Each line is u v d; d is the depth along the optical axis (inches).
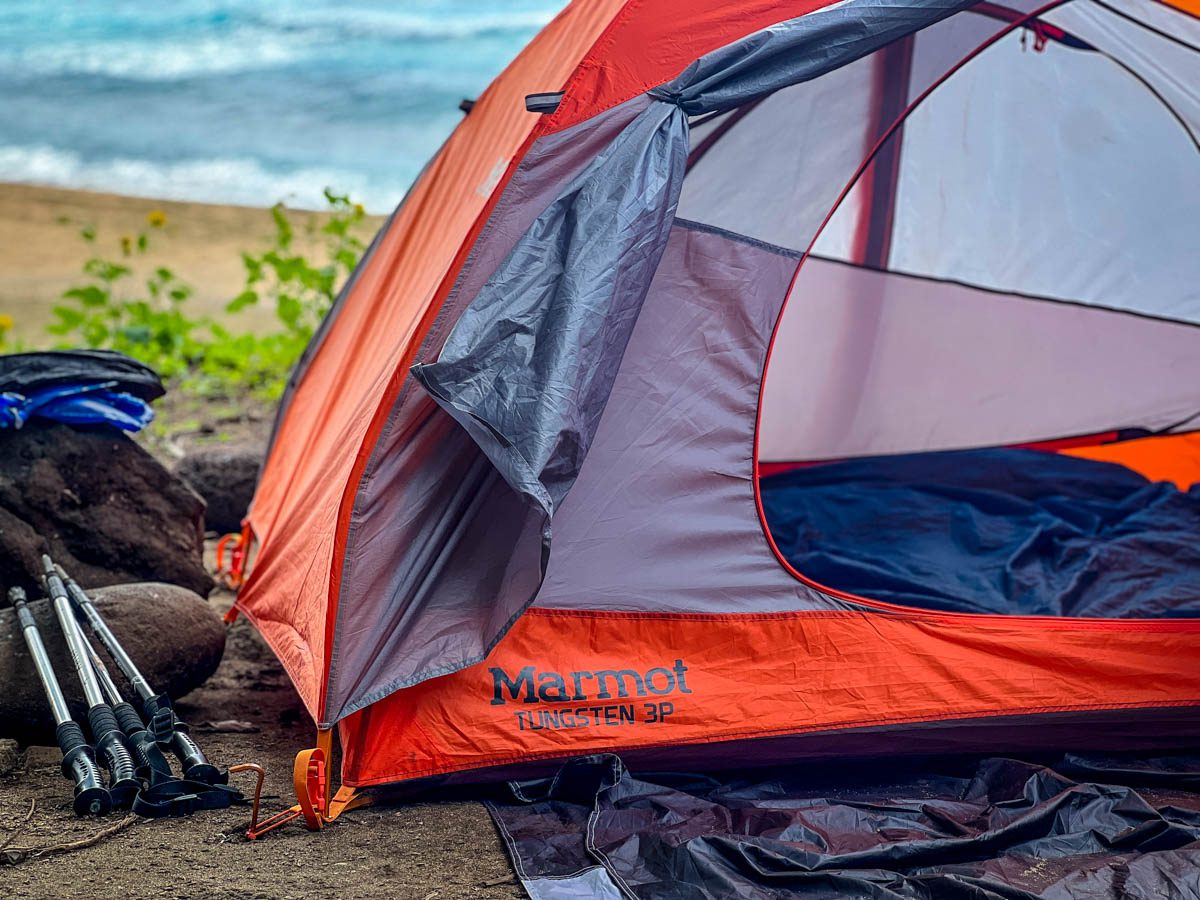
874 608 126.9
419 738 118.3
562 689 120.9
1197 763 130.0
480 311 113.0
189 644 139.6
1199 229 196.9
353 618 117.3
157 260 446.6
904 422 213.9
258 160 660.7
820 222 134.8
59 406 159.3
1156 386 210.1
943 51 140.7
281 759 131.1
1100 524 179.0
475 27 964.6
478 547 122.3
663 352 127.3
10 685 128.4
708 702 121.8
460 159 164.9
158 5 1075.9
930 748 127.9
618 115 121.0
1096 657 127.3
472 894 102.4
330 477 137.9
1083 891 102.2
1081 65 183.3
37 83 829.2
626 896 102.2
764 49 117.7
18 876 102.0
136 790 113.8
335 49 908.6
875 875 104.5
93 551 157.0
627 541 124.7
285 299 306.8
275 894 100.7
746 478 127.9
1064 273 207.6
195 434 266.4
